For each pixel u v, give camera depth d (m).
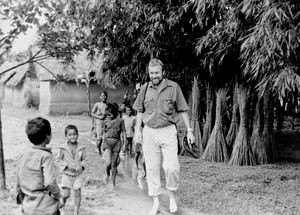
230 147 11.28
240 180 8.42
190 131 5.93
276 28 6.28
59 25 6.91
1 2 6.34
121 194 7.12
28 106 25.11
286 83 6.25
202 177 8.65
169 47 10.30
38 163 3.78
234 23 7.44
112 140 7.57
